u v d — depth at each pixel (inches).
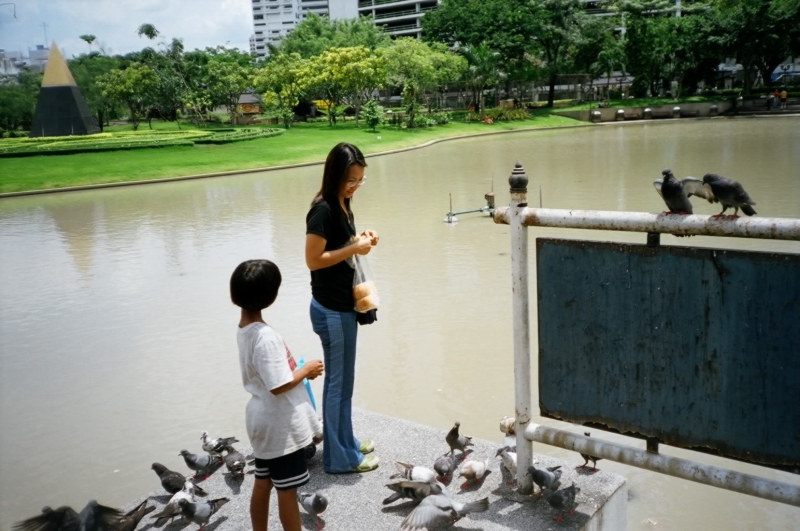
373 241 155.3
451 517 128.2
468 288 490.3
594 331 128.6
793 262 105.0
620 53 2719.0
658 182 118.3
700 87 3129.9
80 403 337.1
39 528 125.0
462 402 309.0
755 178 921.5
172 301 513.0
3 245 781.9
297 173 1429.6
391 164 1456.7
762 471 250.2
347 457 164.4
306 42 3395.7
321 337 160.7
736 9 2496.3
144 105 2800.2
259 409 127.7
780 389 109.7
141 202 1088.8
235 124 2970.0
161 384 355.3
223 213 925.8
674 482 243.6
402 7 4963.1
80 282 589.9
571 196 888.3
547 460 165.0
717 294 113.1
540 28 2662.4
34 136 2207.2
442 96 3302.2
